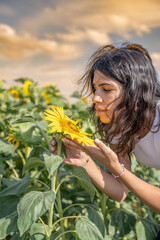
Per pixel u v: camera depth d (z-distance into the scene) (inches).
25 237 67.6
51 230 61.9
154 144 72.1
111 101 61.7
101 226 67.6
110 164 61.4
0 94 166.9
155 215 104.6
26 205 54.7
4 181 80.1
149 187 63.8
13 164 112.7
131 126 64.5
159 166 79.2
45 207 54.1
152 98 64.8
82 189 97.4
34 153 73.9
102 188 71.5
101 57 63.1
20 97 170.2
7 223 63.5
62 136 60.0
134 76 61.6
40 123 77.1
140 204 98.3
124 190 74.0
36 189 71.1
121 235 83.7
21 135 70.1
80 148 61.9
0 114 133.9
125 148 74.2
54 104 140.1
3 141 86.3
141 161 81.6
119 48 64.9
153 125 69.2
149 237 73.5
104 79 61.1
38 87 166.6
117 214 84.7
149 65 64.7
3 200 74.1
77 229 58.7
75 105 126.8
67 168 91.0
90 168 69.9
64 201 90.4
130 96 61.4
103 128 74.4
